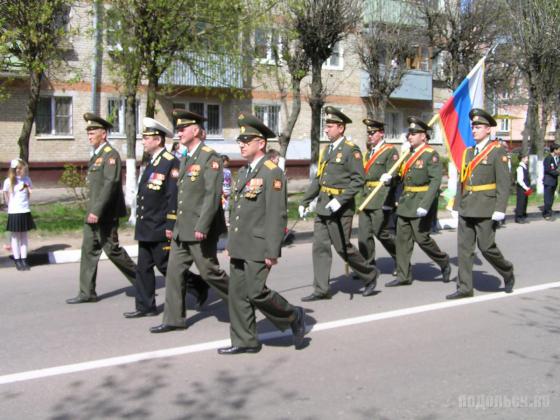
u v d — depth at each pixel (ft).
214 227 20.59
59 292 27.32
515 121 145.18
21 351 19.13
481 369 17.65
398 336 20.70
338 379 16.83
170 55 42.01
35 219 45.68
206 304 24.90
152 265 23.08
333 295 26.68
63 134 70.44
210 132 80.38
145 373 17.25
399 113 99.04
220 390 16.07
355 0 56.65
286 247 40.32
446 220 49.75
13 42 41.37
